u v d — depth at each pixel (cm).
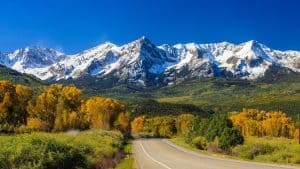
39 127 8412
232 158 4353
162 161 4084
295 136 14488
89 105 11125
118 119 11675
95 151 3238
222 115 6294
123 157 4659
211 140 6231
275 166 3284
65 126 9069
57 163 2098
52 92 9294
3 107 8556
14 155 1897
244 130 14350
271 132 14725
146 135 15475
